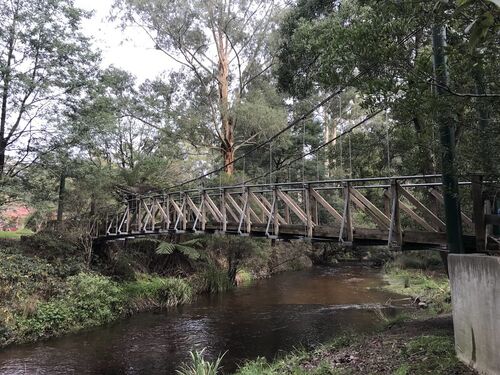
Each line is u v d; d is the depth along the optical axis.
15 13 12.59
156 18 19.30
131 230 14.34
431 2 2.98
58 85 13.09
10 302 9.88
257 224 8.80
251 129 20.58
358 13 6.04
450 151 4.41
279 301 13.81
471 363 3.97
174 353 8.55
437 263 19.19
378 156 14.12
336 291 15.48
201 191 10.65
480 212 4.57
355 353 5.54
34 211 13.98
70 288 11.14
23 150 12.95
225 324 10.84
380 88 3.21
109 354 8.54
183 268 16.22
